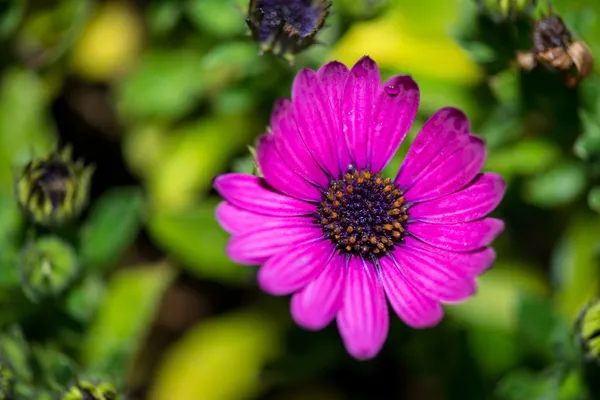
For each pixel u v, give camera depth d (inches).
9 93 16.3
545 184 15.0
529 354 15.5
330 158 12.3
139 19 17.0
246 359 16.0
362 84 12.1
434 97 15.1
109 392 13.7
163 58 16.4
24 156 15.8
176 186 16.3
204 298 16.8
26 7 16.3
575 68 13.6
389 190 12.4
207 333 16.2
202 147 16.3
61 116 17.1
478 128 15.3
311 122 12.1
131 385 16.5
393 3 15.5
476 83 15.6
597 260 15.4
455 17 15.5
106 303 15.4
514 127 15.1
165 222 15.5
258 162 12.0
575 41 13.6
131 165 16.5
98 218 14.9
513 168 15.0
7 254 14.7
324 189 12.4
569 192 15.0
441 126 12.2
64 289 14.4
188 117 16.5
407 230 12.4
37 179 14.0
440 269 12.1
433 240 12.3
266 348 16.0
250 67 14.9
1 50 16.5
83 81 17.0
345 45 15.3
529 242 16.2
